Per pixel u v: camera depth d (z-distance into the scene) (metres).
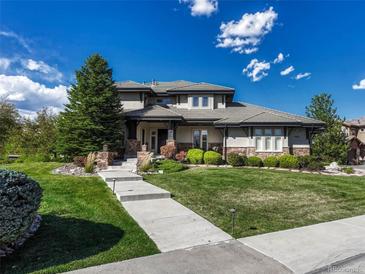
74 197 8.27
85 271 3.83
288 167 17.91
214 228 5.92
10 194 3.84
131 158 18.20
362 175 16.36
